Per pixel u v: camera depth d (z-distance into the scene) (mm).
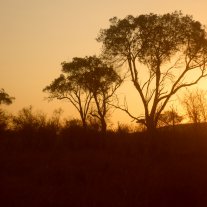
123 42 56500
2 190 19344
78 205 16969
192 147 31297
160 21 57219
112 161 26750
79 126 40000
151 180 19562
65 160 27781
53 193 18922
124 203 16953
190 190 18078
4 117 42344
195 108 44406
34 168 25250
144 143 32406
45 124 40031
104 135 38031
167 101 51875
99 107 65250
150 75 53938
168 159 27750
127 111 51781
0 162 27078
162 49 55625
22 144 35344
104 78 68188
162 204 17016
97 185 20031
